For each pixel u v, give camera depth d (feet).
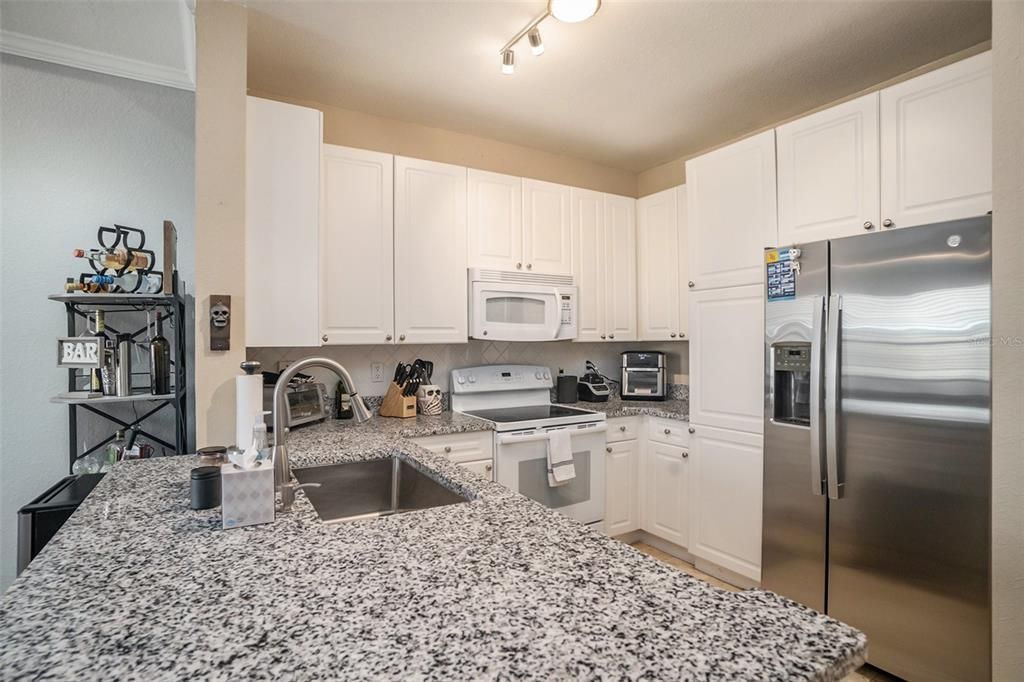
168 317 7.45
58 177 7.07
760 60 7.46
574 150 11.18
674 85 8.21
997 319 4.99
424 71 7.78
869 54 7.30
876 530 6.03
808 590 6.75
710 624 2.21
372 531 3.34
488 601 2.40
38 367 6.94
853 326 6.25
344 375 4.28
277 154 6.86
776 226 7.52
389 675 1.85
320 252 7.15
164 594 2.49
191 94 7.91
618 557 2.92
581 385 11.34
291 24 6.57
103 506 3.89
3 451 6.77
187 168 7.85
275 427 4.05
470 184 9.27
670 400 11.37
